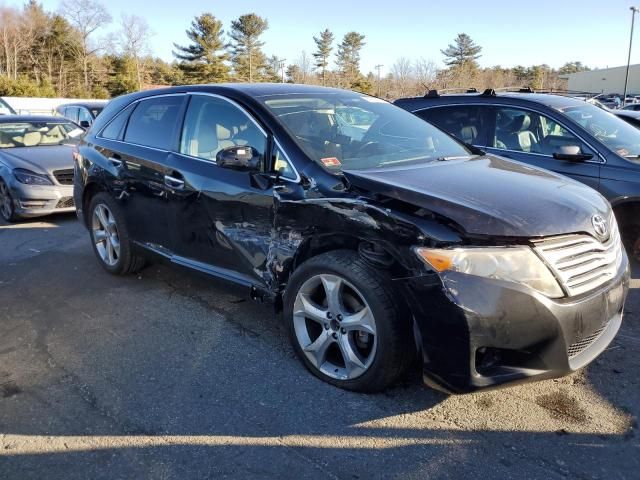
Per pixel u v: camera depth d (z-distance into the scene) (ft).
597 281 9.37
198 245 13.38
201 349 12.21
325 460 8.54
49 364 11.66
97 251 17.63
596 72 247.29
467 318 8.48
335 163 11.09
